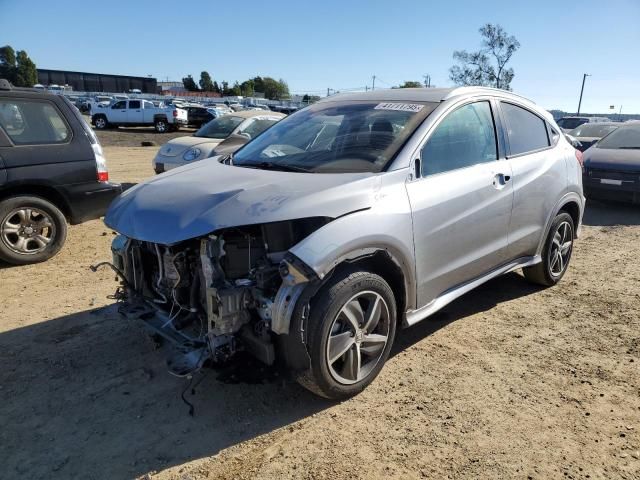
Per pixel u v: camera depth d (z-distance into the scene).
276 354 3.02
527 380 3.53
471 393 3.37
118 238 3.77
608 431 3.01
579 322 4.43
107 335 4.13
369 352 3.32
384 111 3.99
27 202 5.73
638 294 5.07
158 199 3.30
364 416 3.13
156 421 3.09
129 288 3.67
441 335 4.18
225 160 4.21
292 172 3.55
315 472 2.68
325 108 4.44
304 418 3.12
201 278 3.11
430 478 2.64
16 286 5.16
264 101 72.50
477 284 4.14
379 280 3.20
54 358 3.78
